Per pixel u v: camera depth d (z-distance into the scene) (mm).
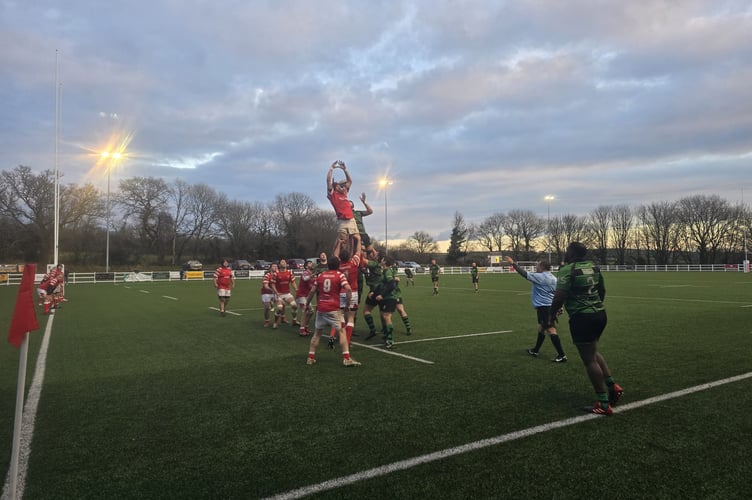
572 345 8836
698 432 4270
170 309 16359
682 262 73188
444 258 93125
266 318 12031
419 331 10797
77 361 7703
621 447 3947
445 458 3762
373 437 4230
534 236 90125
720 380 6066
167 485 3355
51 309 15852
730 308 14719
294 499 3129
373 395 5582
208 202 66375
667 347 8359
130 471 3590
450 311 15070
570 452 3854
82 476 3510
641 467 3566
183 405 5270
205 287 30781
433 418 4723
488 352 8219
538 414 4816
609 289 23891
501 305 17125
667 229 72688
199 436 4309
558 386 5918
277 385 6098
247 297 21984
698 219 69625
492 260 66375
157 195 61688
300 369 7035
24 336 2830
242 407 5168
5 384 6266
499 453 3850
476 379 6309
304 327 10367
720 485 3281
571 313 4910
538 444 4031
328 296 7277
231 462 3734
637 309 14578
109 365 7395
